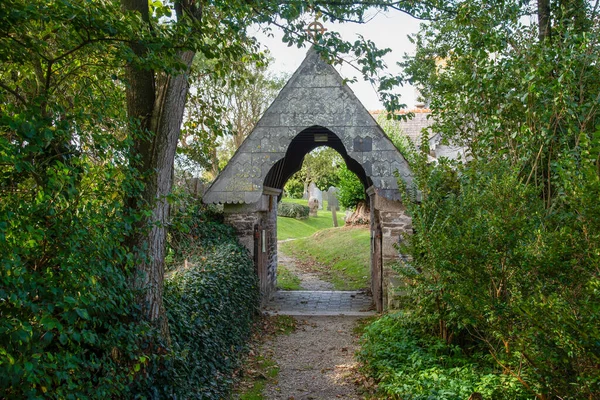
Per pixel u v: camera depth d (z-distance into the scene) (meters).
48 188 3.49
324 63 12.56
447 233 7.17
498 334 5.34
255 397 7.37
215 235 11.94
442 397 5.44
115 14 4.42
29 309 3.41
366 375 7.80
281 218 38.56
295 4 6.88
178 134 6.11
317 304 14.41
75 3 3.88
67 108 4.92
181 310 6.54
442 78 11.40
